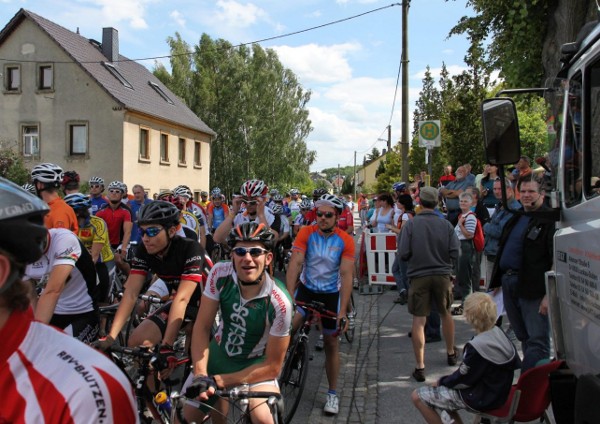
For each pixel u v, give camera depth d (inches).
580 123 100.7
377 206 417.1
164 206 142.6
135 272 145.7
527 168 252.4
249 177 1801.2
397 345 257.6
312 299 184.9
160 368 120.6
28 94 1118.4
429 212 210.1
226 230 255.0
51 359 44.9
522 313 166.9
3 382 42.9
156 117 1193.4
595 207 91.2
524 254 163.6
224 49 1814.7
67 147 1110.4
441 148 1027.9
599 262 85.2
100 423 43.8
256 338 120.3
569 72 108.0
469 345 130.6
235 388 106.7
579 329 96.2
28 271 129.3
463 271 304.5
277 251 454.0
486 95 784.9
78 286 140.9
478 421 147.7
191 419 117.0
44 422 42.2
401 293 279.9
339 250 181.8
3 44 1120.8
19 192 45.4
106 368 46.7
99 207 333.7
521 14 312.3
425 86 1612.9
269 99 1825.8
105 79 1141.7
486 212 331.6
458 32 436.1
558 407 105.9
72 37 1200.2
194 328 120.1
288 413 167.0
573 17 242.5
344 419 174.1
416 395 137.5
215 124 1782.7
